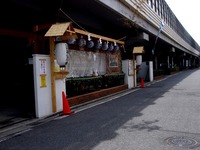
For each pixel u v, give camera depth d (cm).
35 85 845
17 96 1369
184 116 750
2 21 1228
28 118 834
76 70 1205
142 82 1859
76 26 1530
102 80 1448
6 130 686
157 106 958
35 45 1108
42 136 606
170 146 480
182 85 1867
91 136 580
